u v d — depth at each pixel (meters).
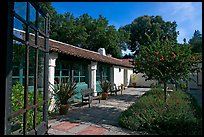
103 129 5.75
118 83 20.19
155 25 41.75
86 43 33.38
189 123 5.27
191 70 7.63
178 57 7.31
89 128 5.86
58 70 10.27
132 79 26.52
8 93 2.97
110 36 33.66
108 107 9.58
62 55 10.16
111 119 7.05
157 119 5.65
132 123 5.71
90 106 9.85
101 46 33.56
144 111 6.40
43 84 4.78
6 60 2.90
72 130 5.64
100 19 35.81
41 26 4.71
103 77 16.53
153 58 7.66
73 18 34.81
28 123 4.15
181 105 7.33
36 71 4.21
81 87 12.08
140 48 8.59
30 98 4.37
